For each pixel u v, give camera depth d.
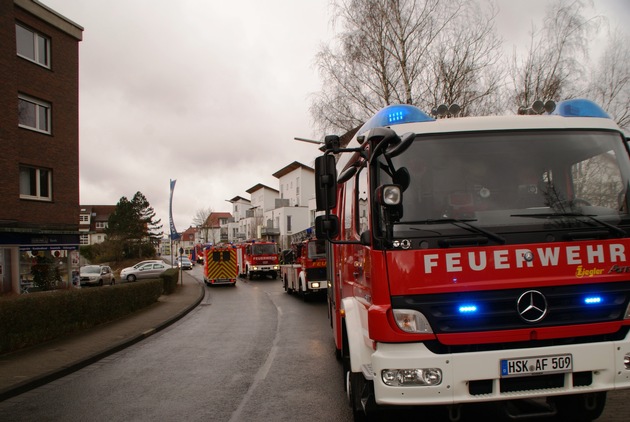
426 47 18.14
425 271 3.64
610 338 3.70
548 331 3.59
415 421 4.89
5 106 20.55
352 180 5.28
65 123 23.94
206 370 7.81
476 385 3.54
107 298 13.61
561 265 3.69
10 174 20.69
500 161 4.00
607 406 5.15
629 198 3.98
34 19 22.41
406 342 3.60
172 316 14.76
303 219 62.84
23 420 5.46
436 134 4.07
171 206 27.31
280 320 13.98
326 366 7.80
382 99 19.14
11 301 9.28
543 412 4.30
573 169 4.03
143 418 5.41
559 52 17.31
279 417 5.32
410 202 3.84
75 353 8.97
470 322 3.61
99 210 111.88
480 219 3.80
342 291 6.00
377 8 18.16
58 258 23.38
